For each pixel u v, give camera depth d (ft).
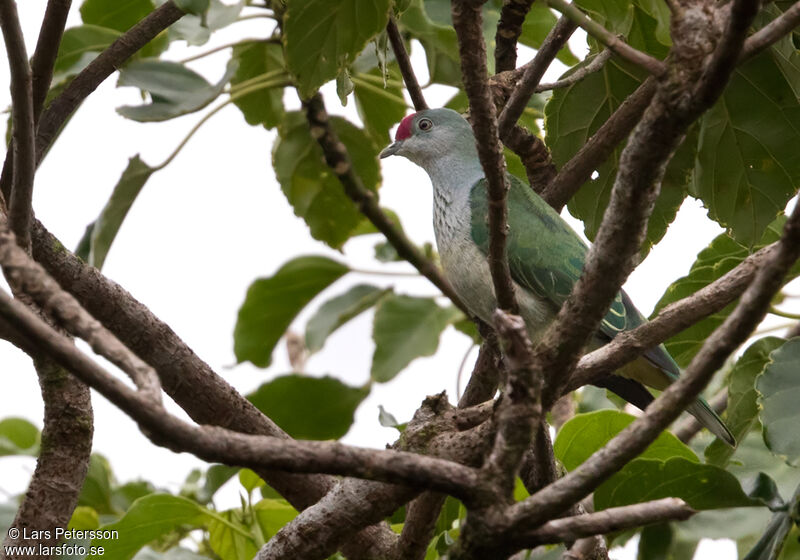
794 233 13.32
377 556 23.72
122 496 30.35
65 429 22.04
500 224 17.69
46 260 23.34
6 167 23.76
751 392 26.30
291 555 21.68
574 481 14.32
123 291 23.94
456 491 14.39
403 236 16.21
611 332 29.50
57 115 25.07
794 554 23.22
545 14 30.35
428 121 33.04
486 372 25.03
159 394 13.01
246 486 26.94
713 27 14.79
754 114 25.43
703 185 26.66
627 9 21.06
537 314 30.01
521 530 14.37
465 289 30.53
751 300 13.71
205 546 28.43
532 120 32.30
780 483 24.88
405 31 29.68
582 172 25.91
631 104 24.79
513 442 14.34
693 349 29.68
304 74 21.74
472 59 16.25
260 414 24.56
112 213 27.02
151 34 25.61
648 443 14.29
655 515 14.39
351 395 32.89
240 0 26.53
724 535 22.58
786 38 24.14
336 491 21.63
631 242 15.81
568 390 21.80
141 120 27.09
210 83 28.09
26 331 12.24
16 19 17.99
